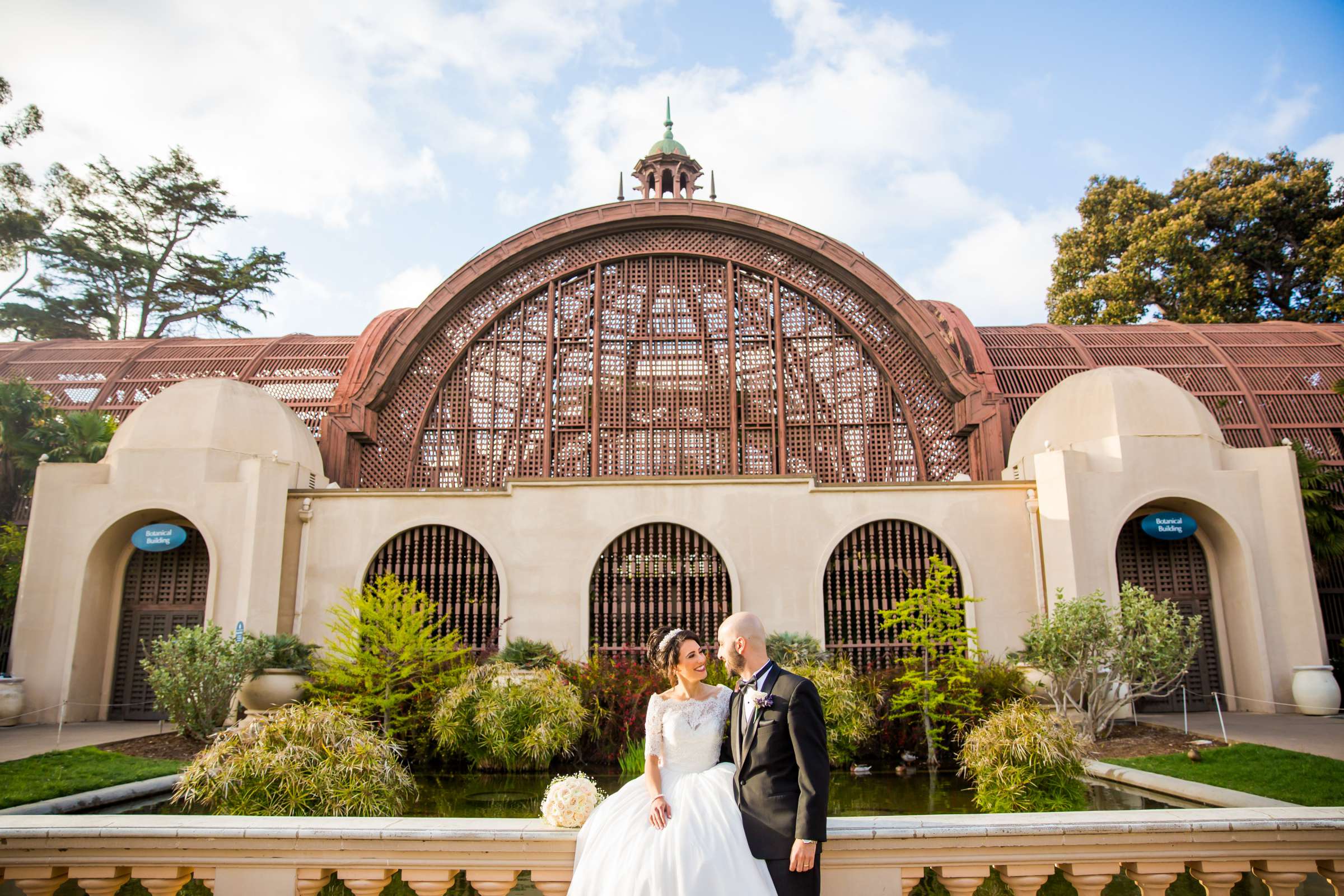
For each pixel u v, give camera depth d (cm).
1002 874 374
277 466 1380
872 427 1702
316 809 598
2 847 375
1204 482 1357
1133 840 371
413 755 1046
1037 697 1097
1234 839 373
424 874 374
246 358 1884
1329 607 1609
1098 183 3225
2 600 1509
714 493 1414
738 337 1745
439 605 1401
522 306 1762
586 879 336
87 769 841
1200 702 1366
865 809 758
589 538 1403
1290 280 2944
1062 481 1327
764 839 326
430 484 1688
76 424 1605
